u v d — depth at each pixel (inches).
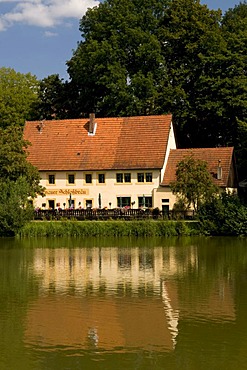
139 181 3444.9
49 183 3570.4
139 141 3535.9
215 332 1157.7
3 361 1019.9
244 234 2802.7
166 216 3038.9
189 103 3676.2
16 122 4252.0
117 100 3678.6
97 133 3639.3
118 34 3774.6
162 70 3762.3
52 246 2527.1
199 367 989.8
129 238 2805.1
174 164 3469.5
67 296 1464.1
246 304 1368.1
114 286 1585.9
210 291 1514.5
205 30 3769.7
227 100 3535.9
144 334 1147.9
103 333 1157.1
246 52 3683.6
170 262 2012.8
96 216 3112.7
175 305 1363.2
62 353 1053.2
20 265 1974.7
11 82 4704.7
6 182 2982.3
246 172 3902.6
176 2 3878.0
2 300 1424.7
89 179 3521.2
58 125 3732.8
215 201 2876.5
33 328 1189.7
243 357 1031.0
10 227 2893.7
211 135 3863.2
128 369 984.3
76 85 4013.3
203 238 2763.3
